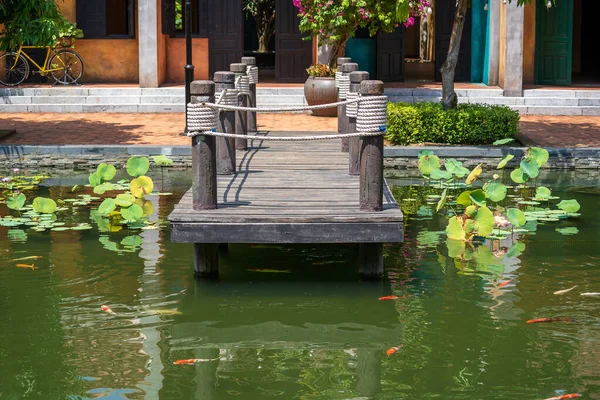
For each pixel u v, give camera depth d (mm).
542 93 18734
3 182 12023
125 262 8484
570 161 13234
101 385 5824
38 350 6383
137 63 20578
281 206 7914
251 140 12352
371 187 7668
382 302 7434
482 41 20547
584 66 25016
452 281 7969
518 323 6926
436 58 20906
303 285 7914
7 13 13805
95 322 6938
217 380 5918
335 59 17734
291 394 5707
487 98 18422
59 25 14383
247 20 29844
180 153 13359
